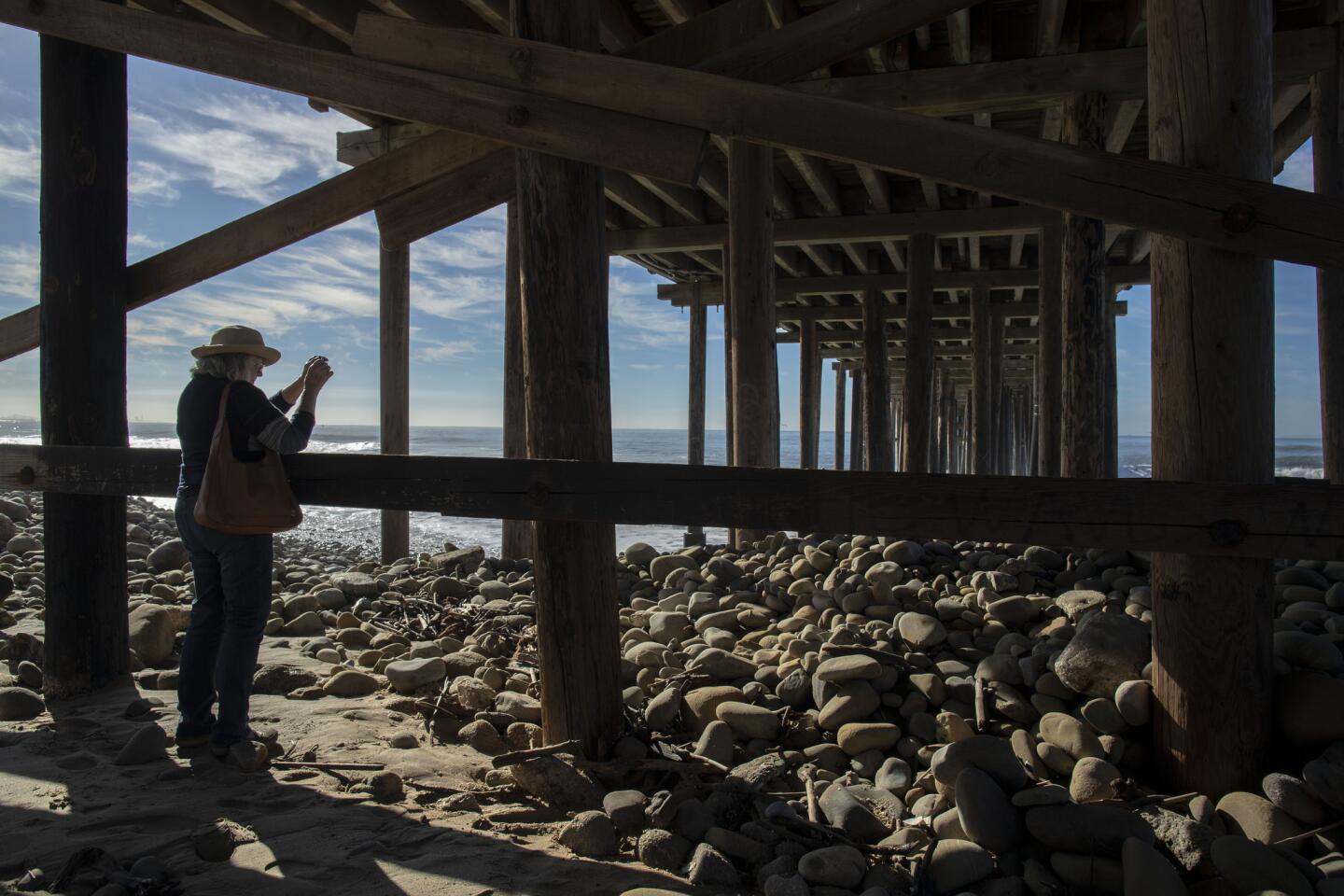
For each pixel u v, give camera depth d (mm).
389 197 3773
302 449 3170
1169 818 2492
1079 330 6441
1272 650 2764
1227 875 2256
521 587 6156
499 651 4617
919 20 2992
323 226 3812
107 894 2092
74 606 3787
